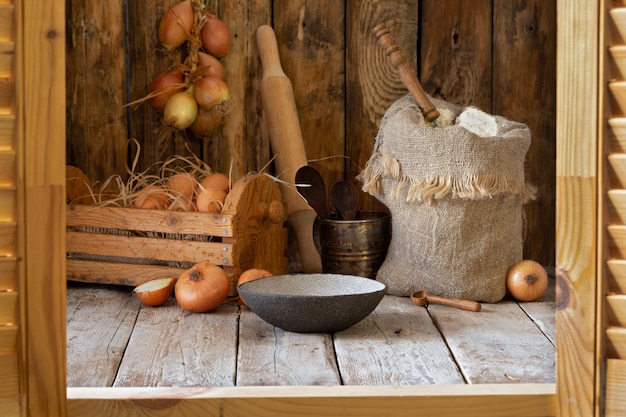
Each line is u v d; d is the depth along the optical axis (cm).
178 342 200
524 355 189
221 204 243
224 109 272
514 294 243
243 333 208
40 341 140
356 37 284
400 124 246
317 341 201
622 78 138
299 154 276
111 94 281
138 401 147
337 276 224
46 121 137
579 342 141
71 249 253
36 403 140
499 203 242
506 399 148
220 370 179
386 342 200
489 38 282
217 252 238
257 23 284
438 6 282
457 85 283
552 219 287
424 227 242
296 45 285
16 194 138
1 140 137
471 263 241
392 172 246
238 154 286
